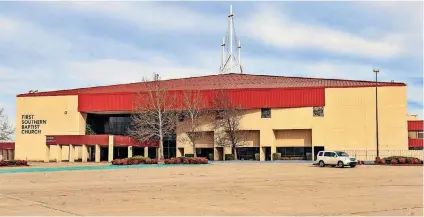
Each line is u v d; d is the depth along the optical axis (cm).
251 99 7138
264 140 7075
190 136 7319
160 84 7869
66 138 7075
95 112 7731
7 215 1603
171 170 4278
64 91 8062
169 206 1828
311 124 6919
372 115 6706
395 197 2112
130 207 1802
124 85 8444
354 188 2527
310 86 7031
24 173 3894
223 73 9238
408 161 5203
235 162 6162
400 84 6662
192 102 7212
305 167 4722
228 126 7125
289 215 1611
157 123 7025
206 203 1919
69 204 1888
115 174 3753
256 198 2091
